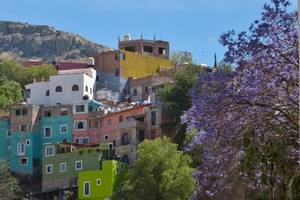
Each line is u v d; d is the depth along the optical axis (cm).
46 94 14050
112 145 12275
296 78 3369
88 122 13125
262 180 2666
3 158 13188
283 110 3391
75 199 11744
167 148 9600
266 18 3356
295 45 3331
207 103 3512
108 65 15200
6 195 11125
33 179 12694
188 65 13288
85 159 11931
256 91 3434
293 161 2681
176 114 11975
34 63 18850
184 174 9175
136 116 12469
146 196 9325
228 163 3638
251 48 3384
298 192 2519
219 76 3531
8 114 15212
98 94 14438
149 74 15638
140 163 9500
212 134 3541
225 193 4166
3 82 16850
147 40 17462
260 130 3159
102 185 11356
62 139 13200
